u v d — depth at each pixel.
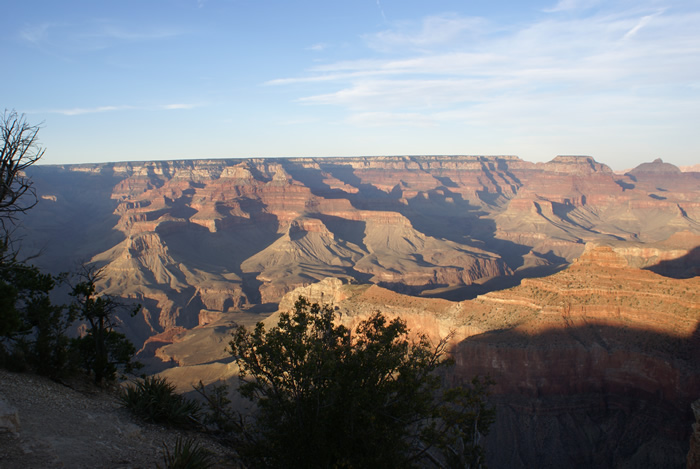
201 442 21.41
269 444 18.91
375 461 17.17
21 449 14.60
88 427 18.94
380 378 19.48
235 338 21.19
